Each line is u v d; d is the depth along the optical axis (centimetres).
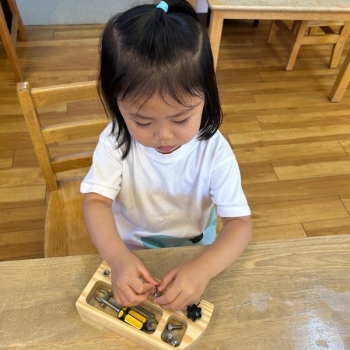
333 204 164
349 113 209
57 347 50
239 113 204
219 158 72
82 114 194
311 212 160
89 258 60
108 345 51
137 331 50
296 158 182
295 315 54
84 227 96
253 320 54
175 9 54
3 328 51
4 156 171
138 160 73
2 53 230
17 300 54
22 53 231
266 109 208
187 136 57
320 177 174
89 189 71
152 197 79
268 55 249
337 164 181
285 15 161
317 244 63
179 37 49
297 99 216
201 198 79
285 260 61
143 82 49
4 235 144
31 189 159
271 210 160
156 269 59
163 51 48
